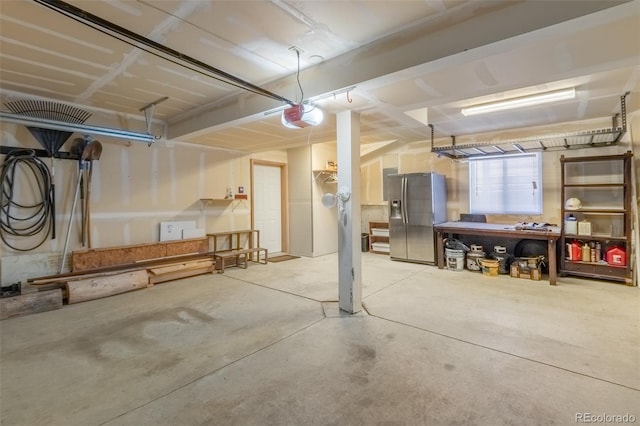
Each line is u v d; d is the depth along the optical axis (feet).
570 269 15.07
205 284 15.06
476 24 6.63
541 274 15.90
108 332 9.71
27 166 12.59
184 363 7.85
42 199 12.93
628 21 5.89
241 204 20.22
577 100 12.39
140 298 12.96
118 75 10.26
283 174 23.16
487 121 15.72
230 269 18.17
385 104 10.69
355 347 8.59
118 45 8.34
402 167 22.34
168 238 16.60
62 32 7.70
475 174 19.06
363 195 24.73
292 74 10.13
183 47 8.43
